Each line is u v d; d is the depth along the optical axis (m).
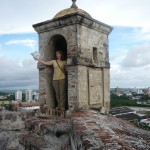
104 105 5.53
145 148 2.86
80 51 4.93
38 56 5.19
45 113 5.35
